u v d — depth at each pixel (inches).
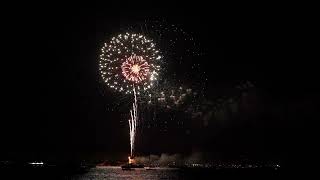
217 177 3161.9
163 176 3080.7
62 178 2847.0
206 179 2965.1
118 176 3024.1
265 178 3137.3
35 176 2977.4
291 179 3058.6
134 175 3132.4
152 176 3068.4
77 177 2935.5
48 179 2758.4
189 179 2896.2
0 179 2768.2
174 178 2933.1
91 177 2928.2
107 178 2842.0
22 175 3058.6
